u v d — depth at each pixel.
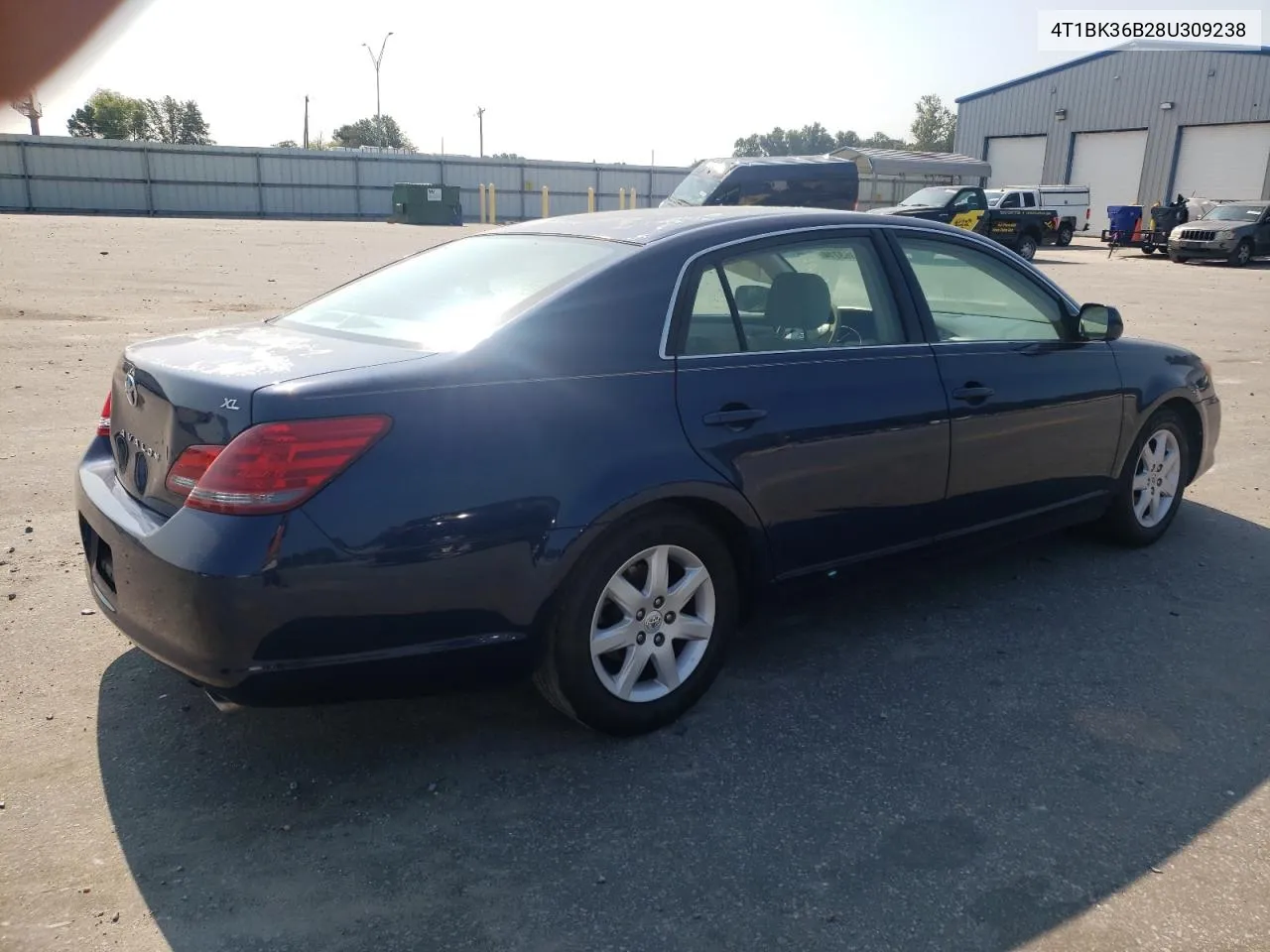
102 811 2.86
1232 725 3.46
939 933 2.45
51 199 42.66
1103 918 2.51
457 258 3.86
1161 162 40.03
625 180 53.31
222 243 24.61
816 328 3.76
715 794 3.01
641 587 3.28
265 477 2.60
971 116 47.69
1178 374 5.07
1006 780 3.10
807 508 3.58
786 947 2.40
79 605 4.16
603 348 3.16
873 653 3.97
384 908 2.51
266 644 2.63
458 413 2.85
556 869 2.67
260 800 2.94
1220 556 5.09
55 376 8.48
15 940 2.36
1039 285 4.54
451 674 2.92
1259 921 2.51
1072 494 4.65
